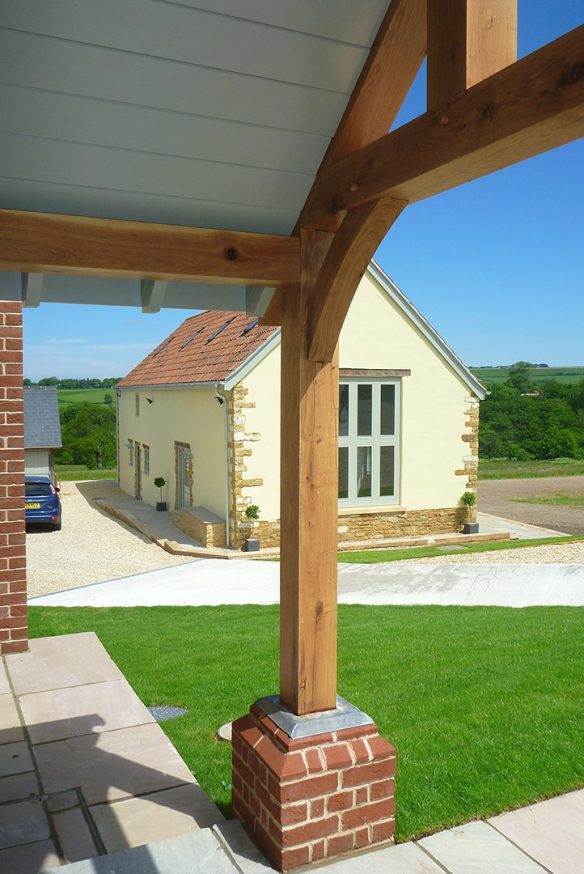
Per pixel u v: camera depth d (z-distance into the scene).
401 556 14.20
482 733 5.11
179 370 19.42
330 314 3.60
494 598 10.31
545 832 3.97
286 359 3.89
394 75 3.38
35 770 4.77
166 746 5.10
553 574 11.71
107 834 4.03
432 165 2.68
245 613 9.72
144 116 3.24
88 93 3.10
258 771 3.80
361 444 16.92
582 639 7.26
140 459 24.58
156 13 2.94
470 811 4.15
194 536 16.81
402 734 5.16
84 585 12.77
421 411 17.36
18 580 7.04
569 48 2.06
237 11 3.03
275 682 6.46
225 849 3.79
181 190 3.54
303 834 3.61
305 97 3.40
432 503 17.58
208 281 3.74
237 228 3.78
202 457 17.66
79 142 3.24
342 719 3.79
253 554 15.16
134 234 3.48
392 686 6.14
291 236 3.82
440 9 2.66
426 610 9.53
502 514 21.70
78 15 2.87
